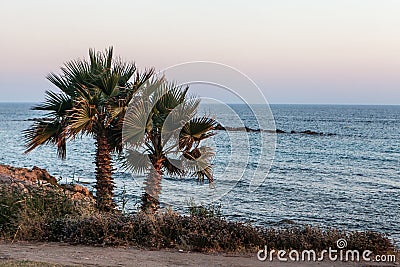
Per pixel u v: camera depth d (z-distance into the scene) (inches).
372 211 806.5
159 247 356.5
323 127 3885.3
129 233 372.2
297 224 649.6
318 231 383.9
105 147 514.0
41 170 764.0
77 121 490.3
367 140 2652.6
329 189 1034.1
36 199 418.6
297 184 1090.1
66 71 510.6
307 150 2050.9
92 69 511.2
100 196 507.8
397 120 5300.2
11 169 736.3
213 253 346.6
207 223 382.6
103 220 385.4
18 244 364.8
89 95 494.6
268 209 785.6
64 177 1027.3
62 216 411.5
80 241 368.8
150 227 374.0
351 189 1043.3
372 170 1403.8
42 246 359.3
